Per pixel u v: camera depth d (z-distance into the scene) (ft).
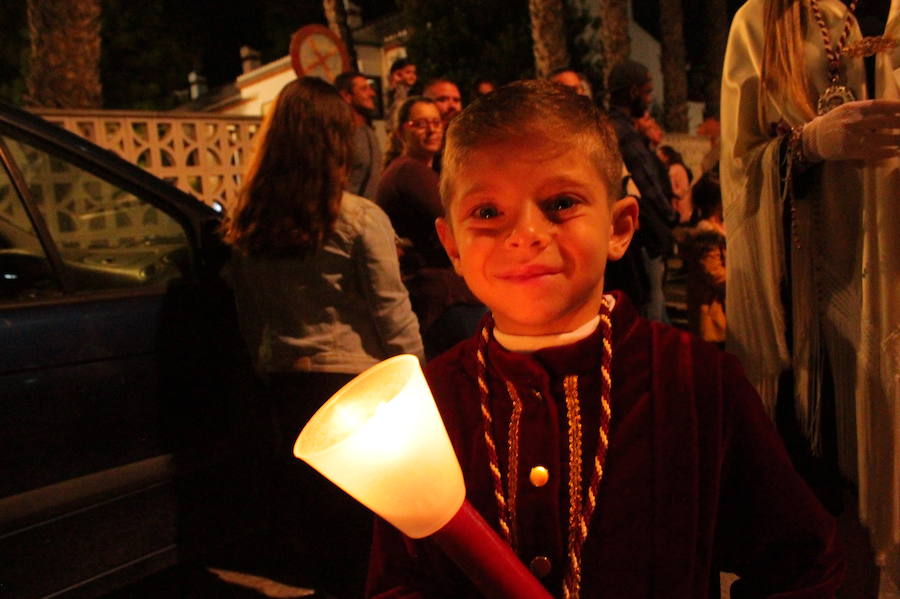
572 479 2.69
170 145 20.34
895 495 4.47
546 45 33.12
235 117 21.54
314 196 6.63
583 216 2.51
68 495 6.60
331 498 7.29
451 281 9.56
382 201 9.93
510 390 2.79
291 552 9.70
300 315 6.99
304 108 6.65
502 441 2.81
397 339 6.98
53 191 7.22
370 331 7.11
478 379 2.89
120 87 52.75
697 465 2.66
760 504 2.81
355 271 6.88
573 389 2.74
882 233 4.35
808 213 4.83
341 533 7.31
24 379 6.38
